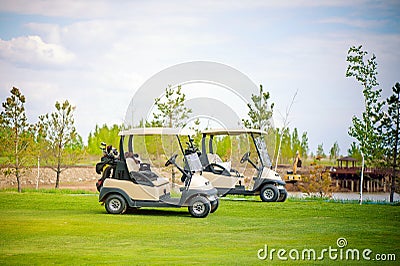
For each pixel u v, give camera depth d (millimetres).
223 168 13398
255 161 14008
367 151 16547
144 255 7336
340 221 10422
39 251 7559
